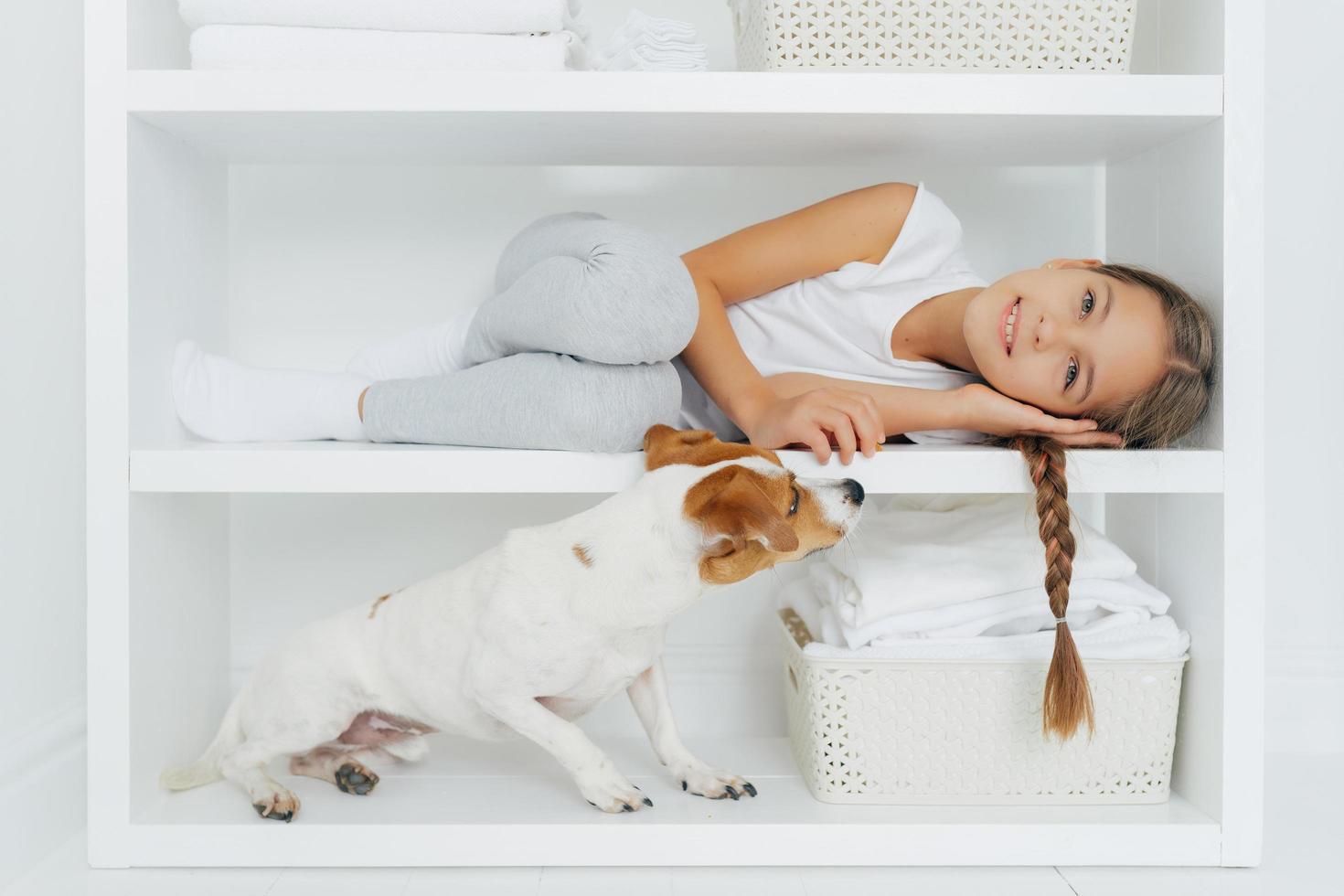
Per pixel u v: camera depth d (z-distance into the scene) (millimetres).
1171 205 1299
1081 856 1143
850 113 1141
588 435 1107
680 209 1585
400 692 1190
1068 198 1585
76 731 1273
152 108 1124
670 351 1137
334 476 1118
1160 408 1183
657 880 1108
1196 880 1124
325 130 1222
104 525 1133
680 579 1058
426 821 1138
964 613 1183
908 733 1182
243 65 1146
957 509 1383
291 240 1563
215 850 1131
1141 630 1194
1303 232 1544
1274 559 1562
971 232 1597
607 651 1114
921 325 1372
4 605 1152
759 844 1126
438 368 1368
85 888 1090
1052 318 1223
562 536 1116
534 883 1102
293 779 1290
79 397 1334
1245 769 1151
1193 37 1226
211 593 1436
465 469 1119
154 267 1211
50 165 1267
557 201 1579
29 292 1219
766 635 1604
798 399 1153
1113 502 1483
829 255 1375
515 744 1413
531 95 1120
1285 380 1554
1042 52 1194
